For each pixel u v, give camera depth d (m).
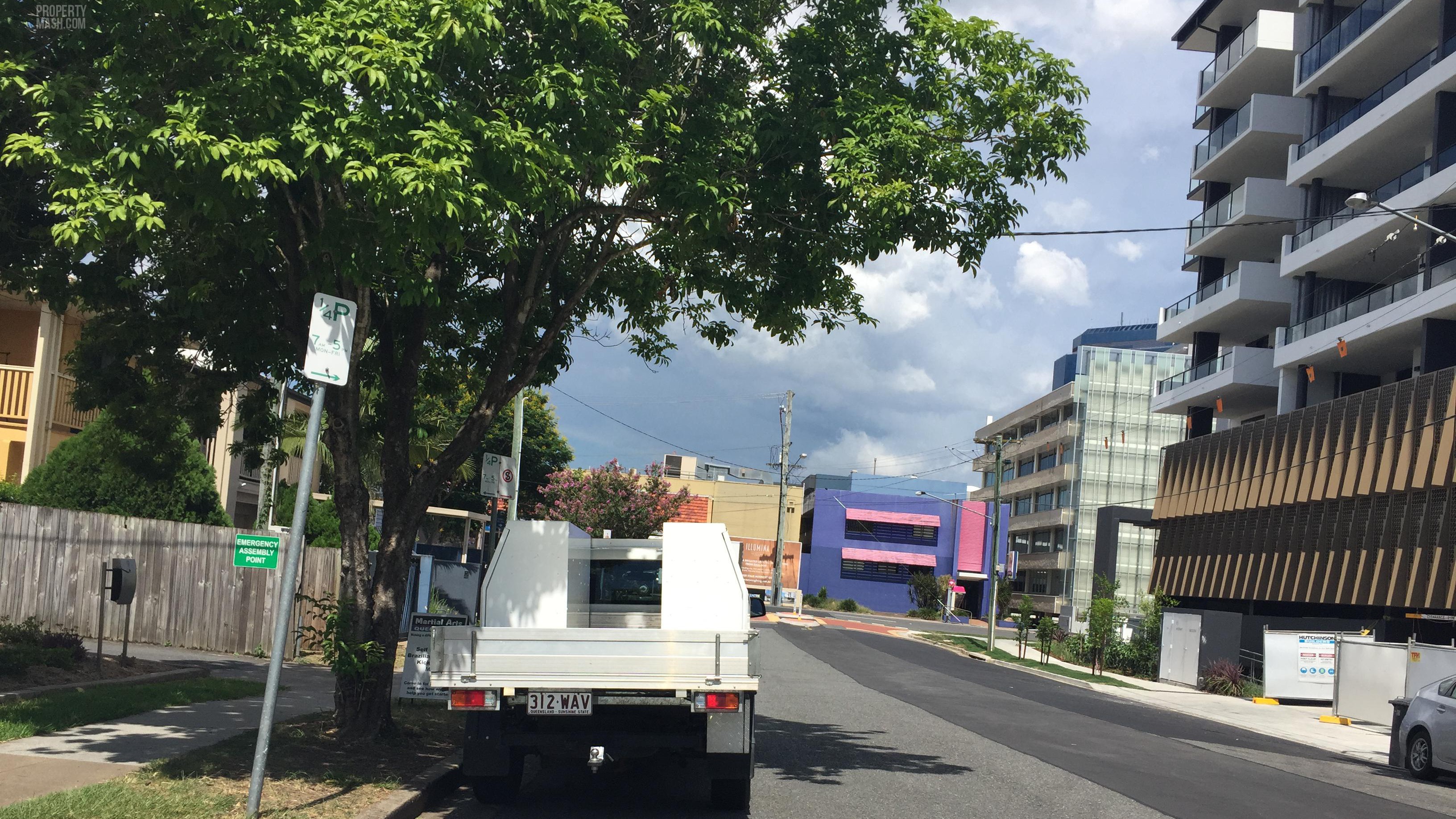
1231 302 41.47
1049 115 10.66
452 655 8.11
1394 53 34.69
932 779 10.71
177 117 7.52
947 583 74.00
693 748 8.46
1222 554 39.00
